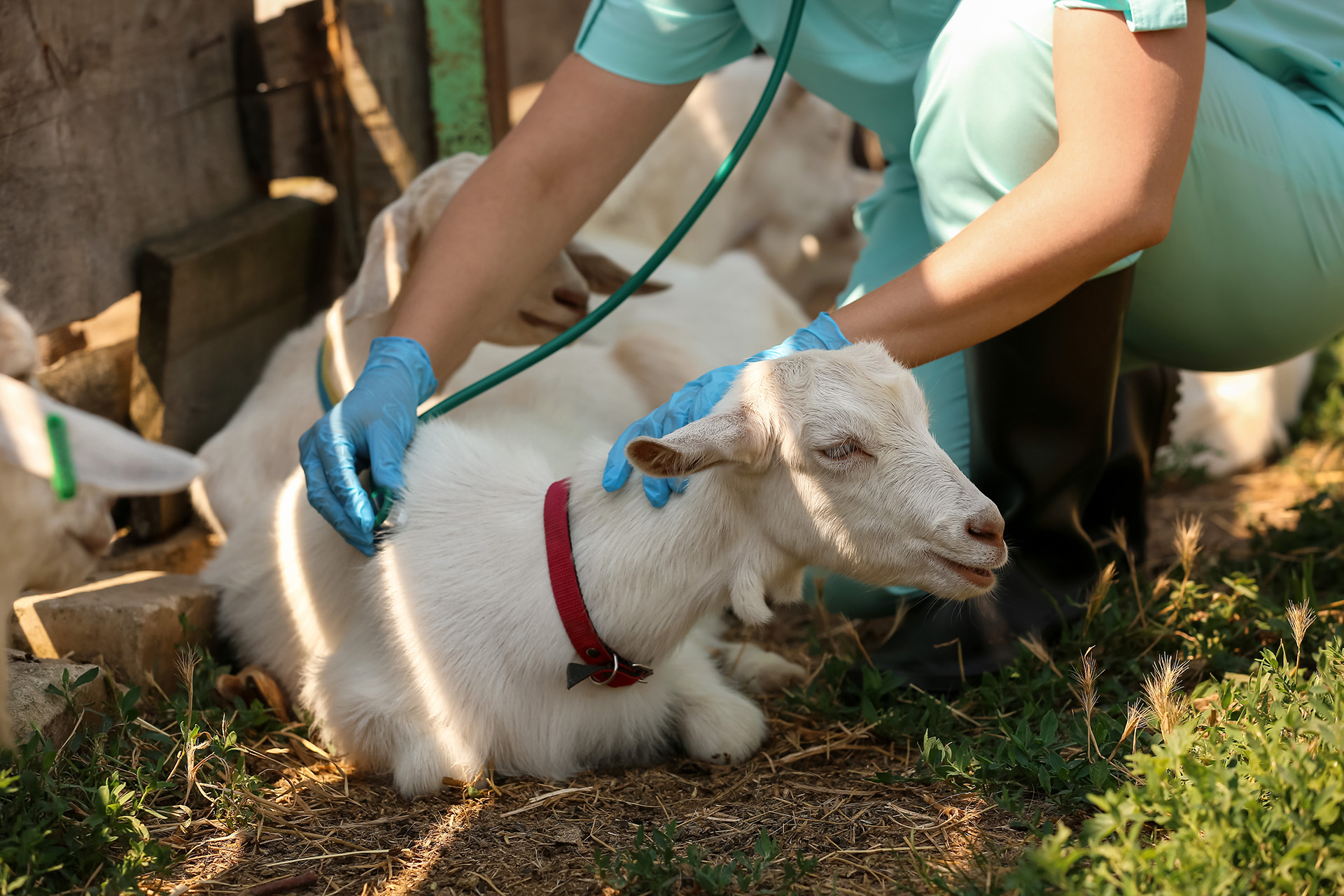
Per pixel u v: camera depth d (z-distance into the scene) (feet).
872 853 6.47
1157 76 7.01
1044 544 9.02
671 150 16.74
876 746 7.88
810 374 6.84
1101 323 8.28
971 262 7.14
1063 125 7.18
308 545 8.52
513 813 7.13
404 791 7.37
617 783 7.59
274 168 12.03
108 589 9.01
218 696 8.57
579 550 7.36
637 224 16.22
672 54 8.92
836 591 9.89
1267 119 8.52
